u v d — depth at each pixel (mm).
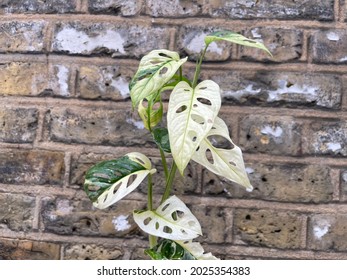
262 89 1149
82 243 1160
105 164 1009
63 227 1162
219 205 1146
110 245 1157
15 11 1193
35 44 1185
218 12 1164
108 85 1172
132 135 1163
